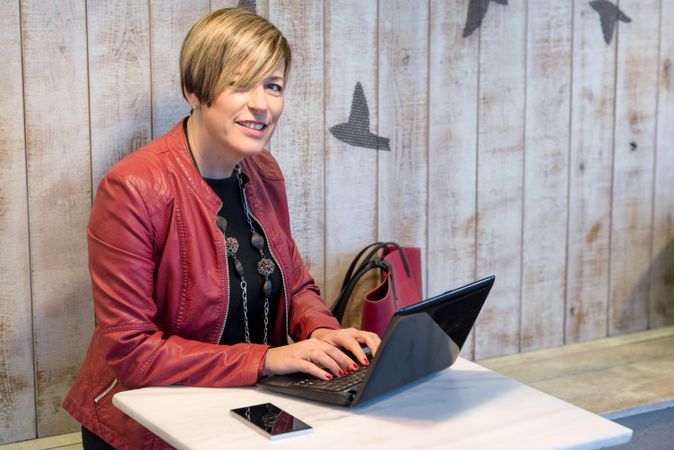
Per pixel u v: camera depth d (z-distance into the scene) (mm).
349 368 1842
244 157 2135
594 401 2785
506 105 3035
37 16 2303
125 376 1854
